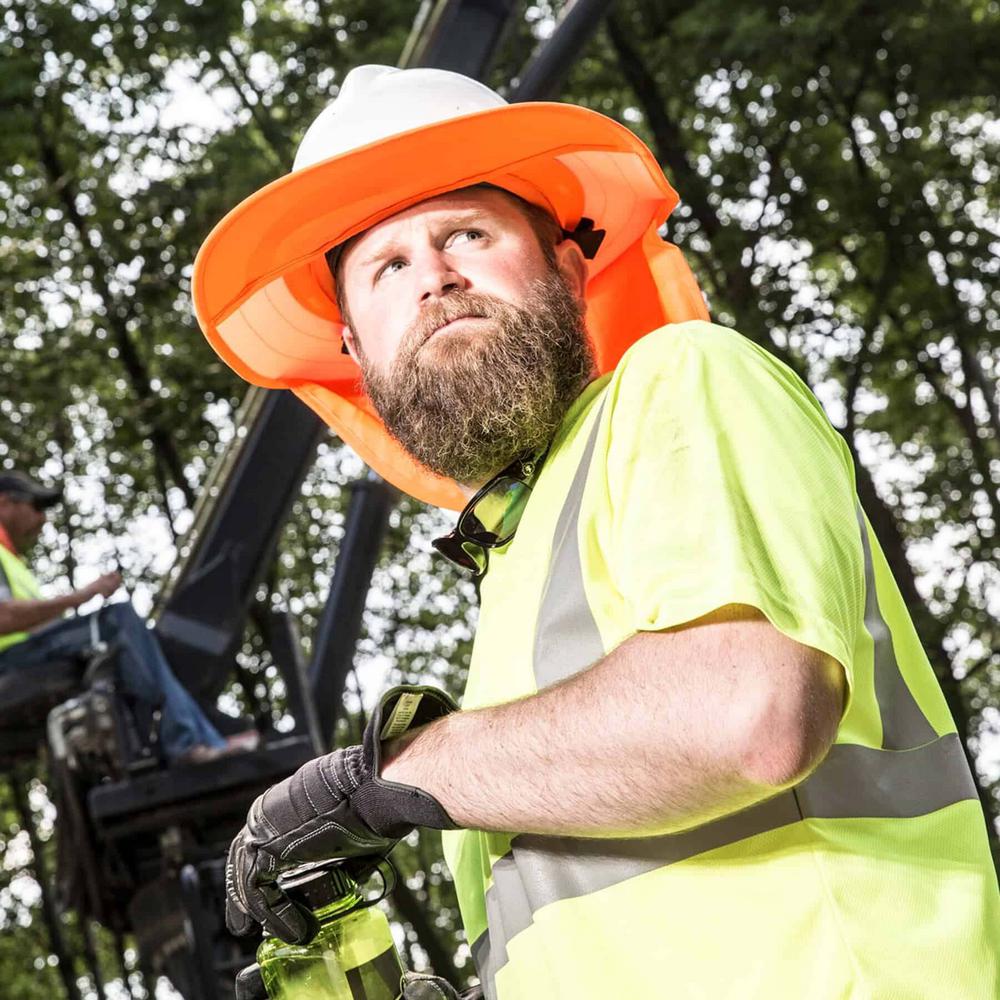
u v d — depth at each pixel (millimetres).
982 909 1753
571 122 2387
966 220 18250
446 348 2205
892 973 1627
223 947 7125
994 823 18469
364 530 8836
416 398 2215
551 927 1814
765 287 18438
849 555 1719
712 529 1688
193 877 6965
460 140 2375
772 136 18422
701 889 1716
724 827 1724
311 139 2574
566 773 1691
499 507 2170
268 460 7867
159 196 17875
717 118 18984
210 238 2580
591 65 19531
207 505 7914
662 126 18781
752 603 1609
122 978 20094
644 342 1949
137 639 7141
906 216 18000
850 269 20359
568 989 1782
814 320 18703
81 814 7227
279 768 6941
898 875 1709
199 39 17594
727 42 16438
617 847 1787
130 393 18953
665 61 18109
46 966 22828
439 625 22359
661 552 1698
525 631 1957
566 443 2113
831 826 1706
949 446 21016
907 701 1930
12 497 8508
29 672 7273
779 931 1664
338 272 2592
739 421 1782
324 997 1980
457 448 2182
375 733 1853
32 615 7008
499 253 2344
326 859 1912
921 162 17766
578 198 2592
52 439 19047
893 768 1825
